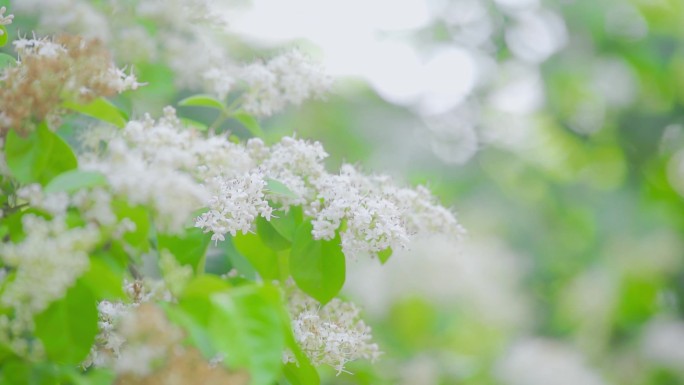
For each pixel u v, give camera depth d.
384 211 0.89
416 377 1.48
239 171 0.89
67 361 0.83
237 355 0.79
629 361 2.07
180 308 0.81
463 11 2.19
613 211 2.24
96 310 0.83
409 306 1.81
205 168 0.87
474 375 1.62
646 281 2.20
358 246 0.89
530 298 2.24
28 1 0.97
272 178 0.89
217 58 1.01
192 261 0.91
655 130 2.26
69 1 0.96
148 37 1.00
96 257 0.85
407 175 1.88
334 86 0.98
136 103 1.07
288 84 0.97
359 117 2.19
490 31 2.22
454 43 2.21
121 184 0.81
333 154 2.03
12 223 0.85
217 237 0.87
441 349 1.79
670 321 2.12
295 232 0.90
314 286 0.90
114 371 0.81
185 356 0.80
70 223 0.83
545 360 1.86
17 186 0.87
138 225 0.85
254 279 0.96
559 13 2.22
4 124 0.85
